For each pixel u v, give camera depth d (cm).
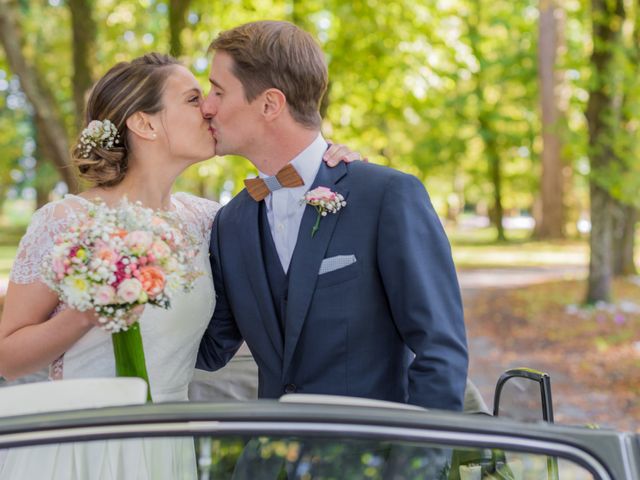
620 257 1972
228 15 1280
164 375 287
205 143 293
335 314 265
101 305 232
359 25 1245
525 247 3425
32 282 270
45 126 1198
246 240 282
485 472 172
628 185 1266
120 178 295
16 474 213
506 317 1477
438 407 244
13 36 1193
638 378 909
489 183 4203
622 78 1277
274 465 171
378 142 1491
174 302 281
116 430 169
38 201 3531
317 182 273
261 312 279
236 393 345
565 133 1373
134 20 1505
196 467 173
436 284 257
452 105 3244
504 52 3359
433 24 1339
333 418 170
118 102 290
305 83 272
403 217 260
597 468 170
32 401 225
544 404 246
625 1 1330
